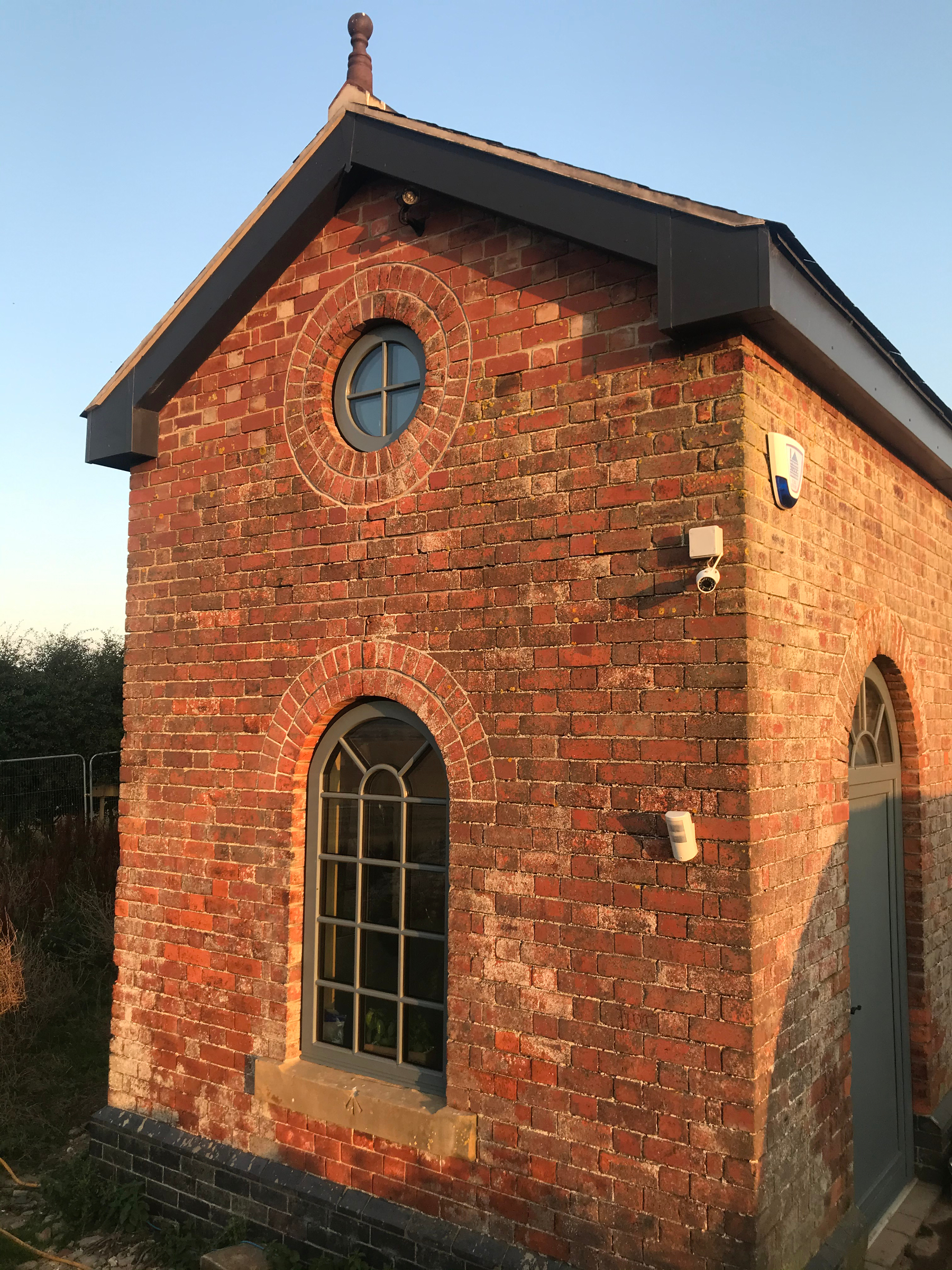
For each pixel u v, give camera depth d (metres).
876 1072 5.51
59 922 10.02
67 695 18.38
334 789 5.35
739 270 3.79
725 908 3.80
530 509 4.48
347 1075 5.02
